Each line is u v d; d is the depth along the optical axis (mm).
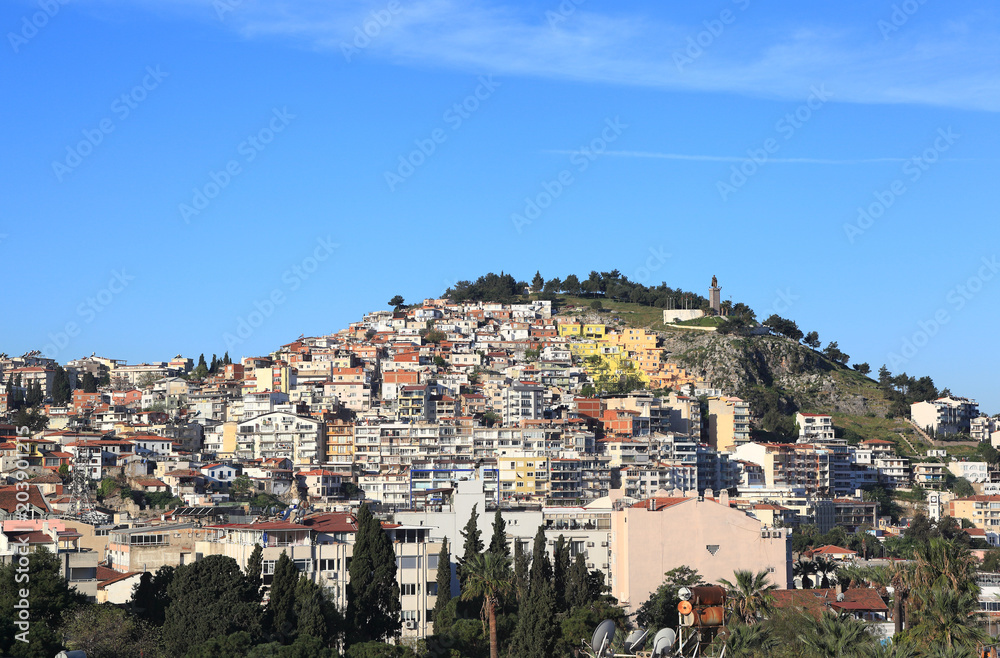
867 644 127062
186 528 189750
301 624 149375
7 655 129625
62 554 167125
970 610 136750
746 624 137375
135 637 144875
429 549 181750
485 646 157250
